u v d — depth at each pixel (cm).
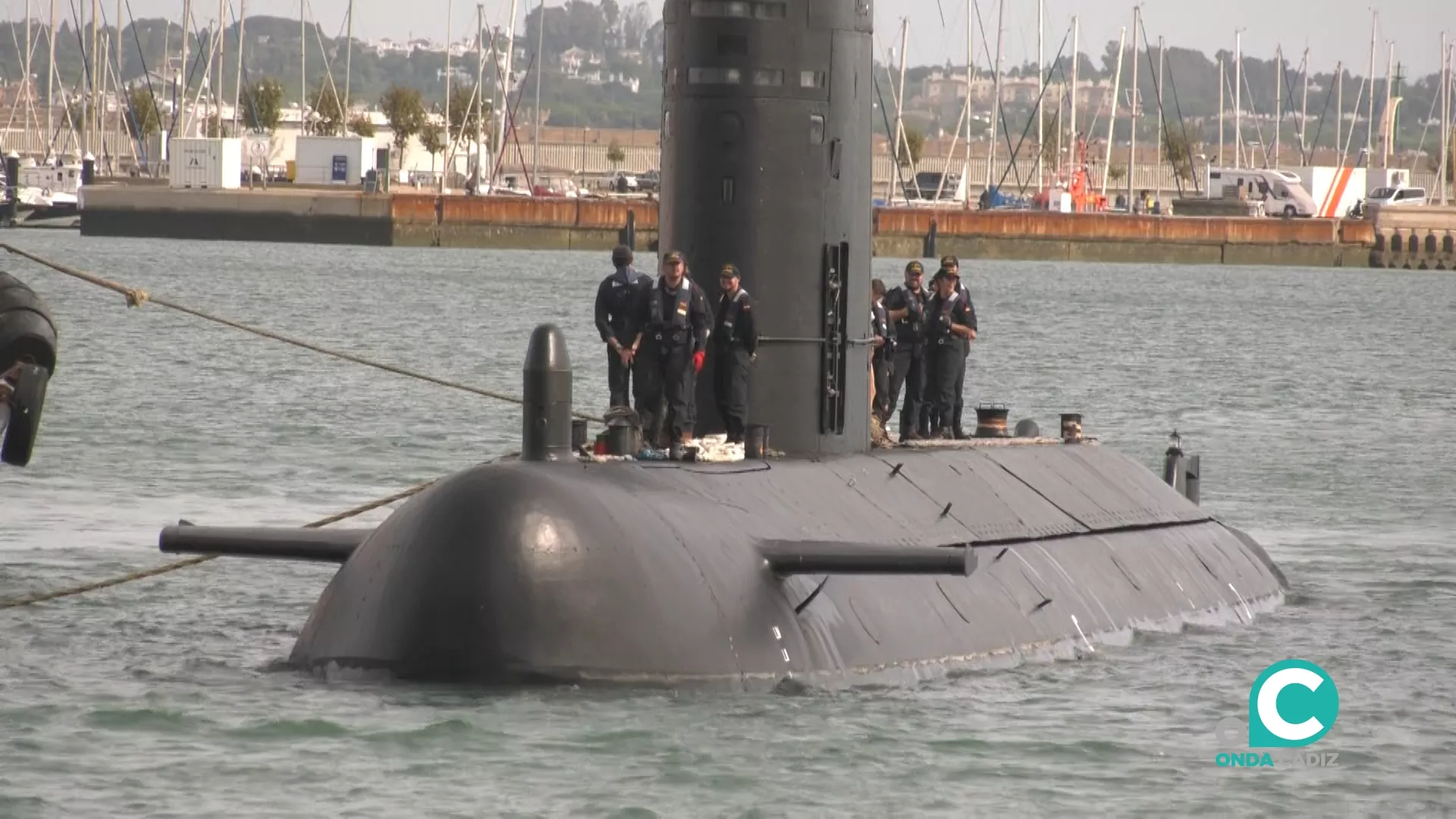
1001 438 7256
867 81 6166
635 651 4800
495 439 12988
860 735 4903
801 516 5447
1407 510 10562
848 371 6175
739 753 4691
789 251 5984
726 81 5922
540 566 4788
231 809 4316
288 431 13075
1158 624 6550
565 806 4353
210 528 5266
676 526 5012
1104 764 4912
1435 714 5634
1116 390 17988
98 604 6844
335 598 5131
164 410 14000
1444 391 18625
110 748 4744
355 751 4631
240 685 5359
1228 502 10794
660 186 6231
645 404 6156
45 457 11288
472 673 4797
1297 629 6931
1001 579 5994
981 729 5091
